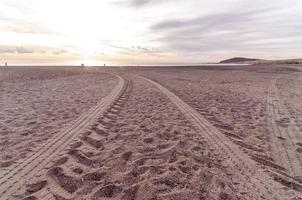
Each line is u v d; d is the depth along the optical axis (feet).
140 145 22.09
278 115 34.86
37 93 52.60
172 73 134.51
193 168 17.47
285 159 19.95
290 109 38.86
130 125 28.45
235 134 25.86
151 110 36.40
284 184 15.65
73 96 48.32
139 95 50.44
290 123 30.68
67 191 14.51
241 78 96.94
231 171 17.15
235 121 31.24
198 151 20.71
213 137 24.41
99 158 19.12
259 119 32.48
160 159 19.04
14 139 23.17
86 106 38.29
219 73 130.72
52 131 25.63
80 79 91.04
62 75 112.88
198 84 74.84
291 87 67.56
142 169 17.22
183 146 21.83
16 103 40.65
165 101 43.86
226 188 14.87
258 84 74.74
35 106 38.19
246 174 16.75
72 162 18.33
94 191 14.46
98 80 86.22
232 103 43.21
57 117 31.40
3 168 17.26
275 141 24.20
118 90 57.21
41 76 104.06
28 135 24.38
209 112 35.78
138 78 96.43
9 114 32.81
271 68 173.88
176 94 52.49
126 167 17.57
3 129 26.22
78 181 15.58
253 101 45.42
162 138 24.02
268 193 14.46
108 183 15.34
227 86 69.46
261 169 17.56
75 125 27.81
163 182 15.46
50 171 16.84
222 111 36.68
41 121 29.48
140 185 15.06
